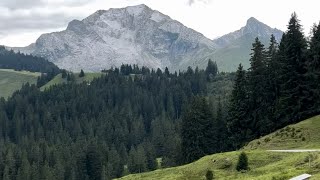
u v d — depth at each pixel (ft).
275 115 275.18
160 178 201.67
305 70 268.62
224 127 339.36
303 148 196.24
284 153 183.01
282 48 284.61
